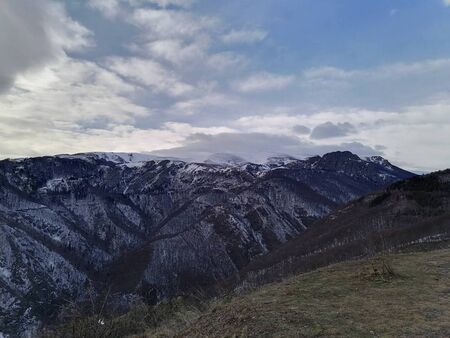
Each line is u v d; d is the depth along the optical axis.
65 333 21.94
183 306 21.95
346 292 15.33
